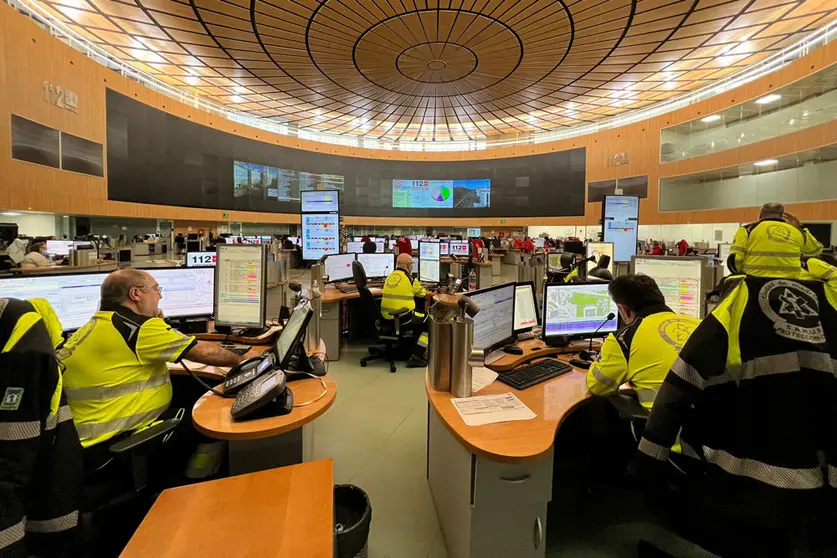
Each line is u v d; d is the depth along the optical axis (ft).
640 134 49.03
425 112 52.75
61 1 27.30
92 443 4.82
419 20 28.35
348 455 8.41
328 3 26.43
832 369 3.58
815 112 32.40
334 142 65.05
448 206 64.54
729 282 5.38
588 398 5.92
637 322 5.73
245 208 51.31
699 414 4.14
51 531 3.63
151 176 39.19
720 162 40.47
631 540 6.03
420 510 6.70
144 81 39.37
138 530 3.30
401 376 13.53
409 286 14.37
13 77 25.36
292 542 3.20
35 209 27.12
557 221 57.98
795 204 33.63
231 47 33.14
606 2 26.02
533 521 4.94
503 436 4.66
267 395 4.74
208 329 8.73
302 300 7.25
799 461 3.57
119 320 5.18
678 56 34.81
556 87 42.29
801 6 28.40
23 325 3.51
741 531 3.89
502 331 7.80
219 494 3.81
